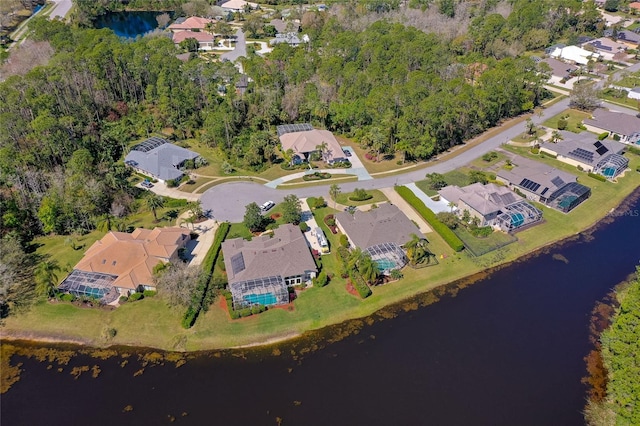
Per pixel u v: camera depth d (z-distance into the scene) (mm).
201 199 103188
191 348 69062
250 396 62438
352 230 88875
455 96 121875
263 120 134500
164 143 122875
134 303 75500
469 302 78188
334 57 151375
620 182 111688
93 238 90312
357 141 129250
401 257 83750
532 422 59406
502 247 89938
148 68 139250
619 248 90812
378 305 77062
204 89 138375
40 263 83438
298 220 93812
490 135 133125
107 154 114500
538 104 153875
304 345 70125
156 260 80438
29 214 92312
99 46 135875
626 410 58500
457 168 116250
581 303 78312
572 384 64500
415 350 69562
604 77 174125
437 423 59125
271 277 77375
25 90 119812
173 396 62375
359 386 63938
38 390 63250
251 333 71188
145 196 101750
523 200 99250
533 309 77000
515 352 69375
